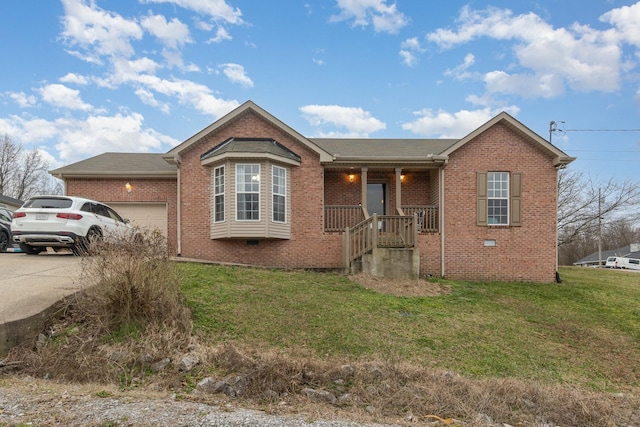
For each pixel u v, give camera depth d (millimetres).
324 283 9922
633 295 11281
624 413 4734
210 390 4223
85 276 5633
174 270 6363
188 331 5621
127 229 6598
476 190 12828
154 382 4359
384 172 14625
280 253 12664
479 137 12914
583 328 8359
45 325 5270
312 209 12852
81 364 4562
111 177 13469
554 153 12672
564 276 14844
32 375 4406
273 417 3670
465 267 12680
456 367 5910
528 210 12828
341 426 3574
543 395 4883
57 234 9297
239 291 8023
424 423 3902
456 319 8195
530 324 8344
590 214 28578
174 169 13633
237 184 12062
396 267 11305
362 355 5844
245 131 12883
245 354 5273
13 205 21906
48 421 3158
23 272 7785
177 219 12742
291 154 12789
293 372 4766
